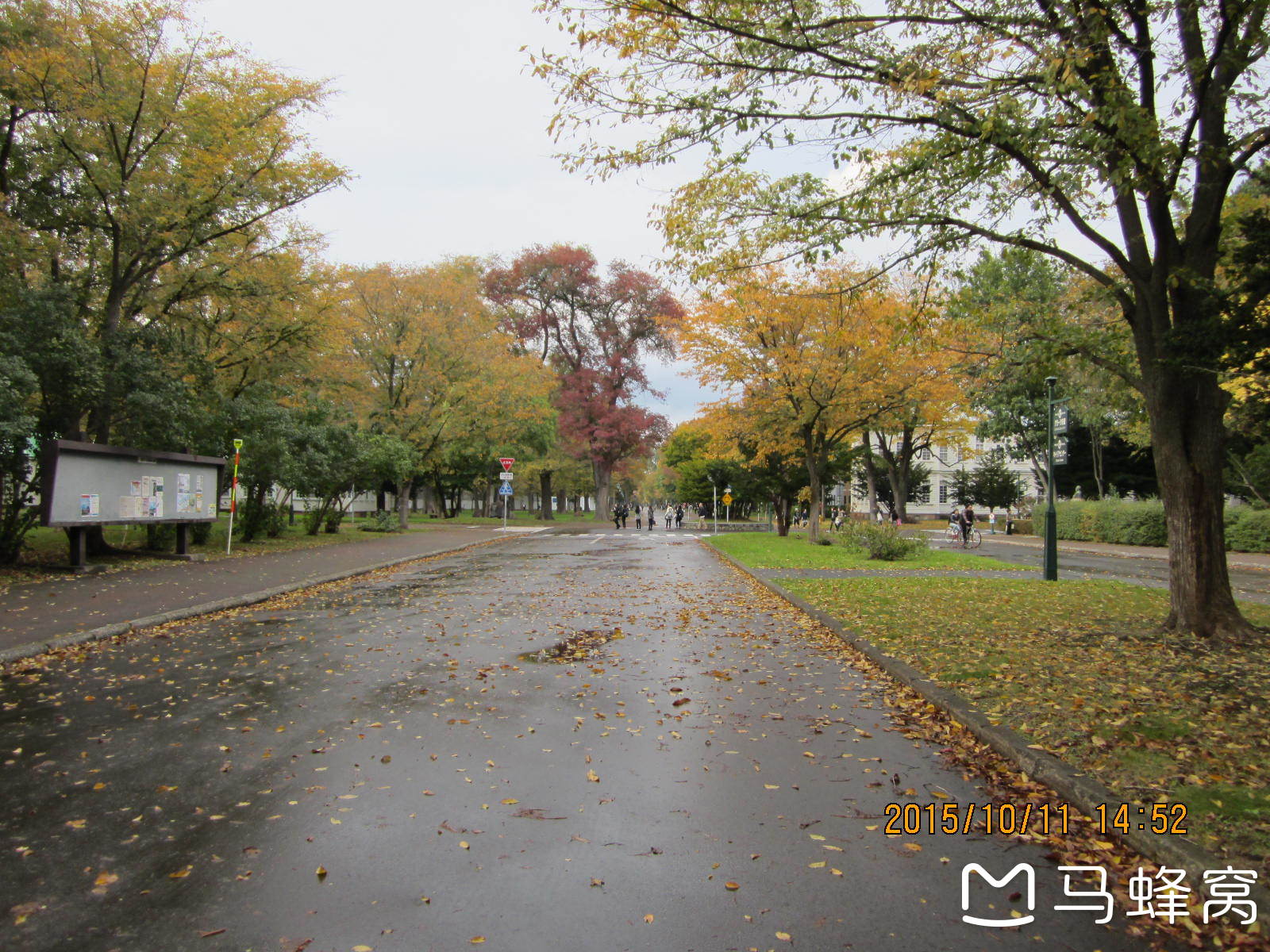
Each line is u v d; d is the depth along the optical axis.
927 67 7.55
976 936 3.10
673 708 6.46
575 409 53.25
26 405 16.75
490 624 10.62
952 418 36.72
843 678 7.52
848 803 4.46
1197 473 8.30
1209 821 3.88
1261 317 6.91
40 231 17.53
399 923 3.17
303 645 9.09
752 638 9.67
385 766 5.04
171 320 21.69
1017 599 12.36
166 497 17.75
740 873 3.62
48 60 14.95
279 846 3.88
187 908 3.30
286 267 21.50
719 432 27.11
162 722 5.99
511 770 4.97
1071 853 3.83
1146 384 8.52
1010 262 11.45
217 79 18.11
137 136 17.72
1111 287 8.60
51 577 14.73
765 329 23.97
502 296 55.16
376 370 36.25
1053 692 6.33
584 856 3.77
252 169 18.80
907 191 8.63
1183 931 3.14
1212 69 7.13
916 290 9.86
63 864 3.70
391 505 73.81
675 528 52.09
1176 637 8.16
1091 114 6.81
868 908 3.31
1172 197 7.76
